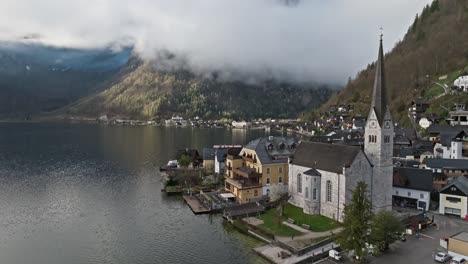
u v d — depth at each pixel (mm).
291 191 107688
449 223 90188
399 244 78125
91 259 77062
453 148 142375
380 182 94625
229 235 88938
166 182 134750
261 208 101812
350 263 70750
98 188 134000
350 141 192750
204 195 118562
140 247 82562
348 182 89812
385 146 94375
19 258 77625
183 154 163250
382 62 93125
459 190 94062
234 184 113938
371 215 75062
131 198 121438
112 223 98000
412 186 103000
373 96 94875
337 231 85062
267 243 82938
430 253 73375
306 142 109062
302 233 84938
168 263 74625
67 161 189125
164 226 95500
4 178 149625
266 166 113000
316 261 72438
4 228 94562
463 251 69188
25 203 115688
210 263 74188
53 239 87562
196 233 90438
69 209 109812
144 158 198250
